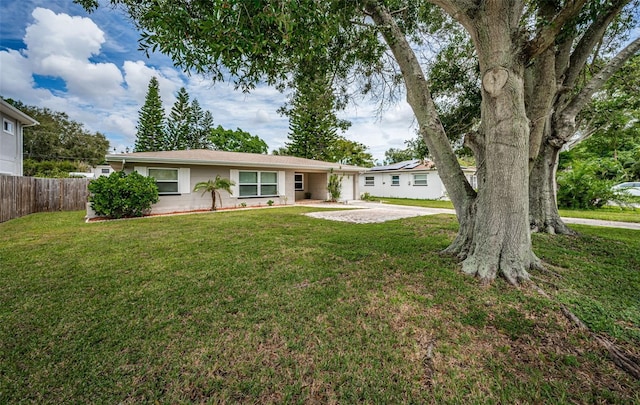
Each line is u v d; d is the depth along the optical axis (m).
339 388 1.70
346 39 4.42
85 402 1.58
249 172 13.24
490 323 2.42
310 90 5.70
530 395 1.65
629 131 11.39
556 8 4.10
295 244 5.25
